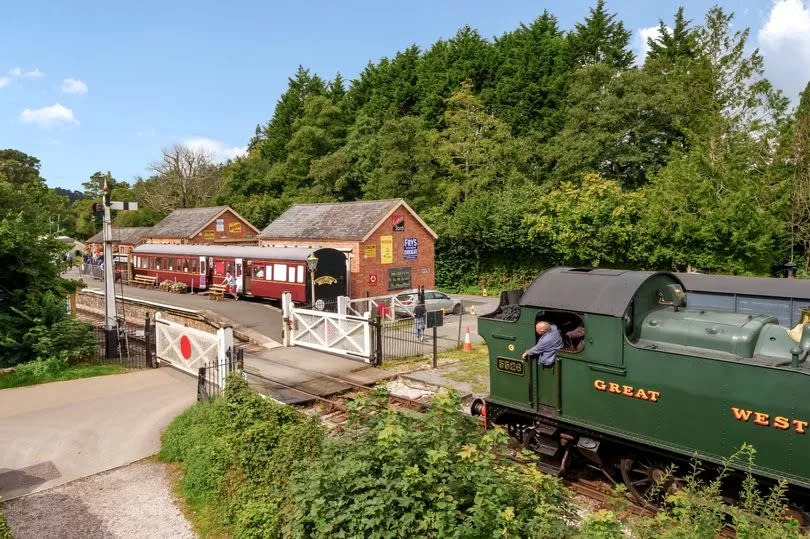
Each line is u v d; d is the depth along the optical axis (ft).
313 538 18.26
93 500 27.20
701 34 105.60
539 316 28.76
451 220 123.34
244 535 22.18
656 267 92.79
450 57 185.26
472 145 138.82
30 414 38.47
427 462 18.44
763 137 90.38
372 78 209.67
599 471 30.04
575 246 102.06
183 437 32.09
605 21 163.53
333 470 19.07
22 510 26.23
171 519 25.43
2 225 51.16
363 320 53.88
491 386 31.40
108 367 50.96
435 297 85.51
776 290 41.16
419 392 45.62
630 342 25.09
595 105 130.93
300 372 50.49
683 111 118.11
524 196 119.14
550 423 28.40
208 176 213.46
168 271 121.19
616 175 128.77
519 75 159.94
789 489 20.66
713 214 80.38
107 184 56.08
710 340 23.68
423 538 16.56
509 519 16.11
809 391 19.89
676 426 23.56
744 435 21.61
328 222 105.50
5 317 49.67
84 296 101.45
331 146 189.16
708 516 15.75
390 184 144.25
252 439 27.17
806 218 90.58
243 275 98.84
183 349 49.01
